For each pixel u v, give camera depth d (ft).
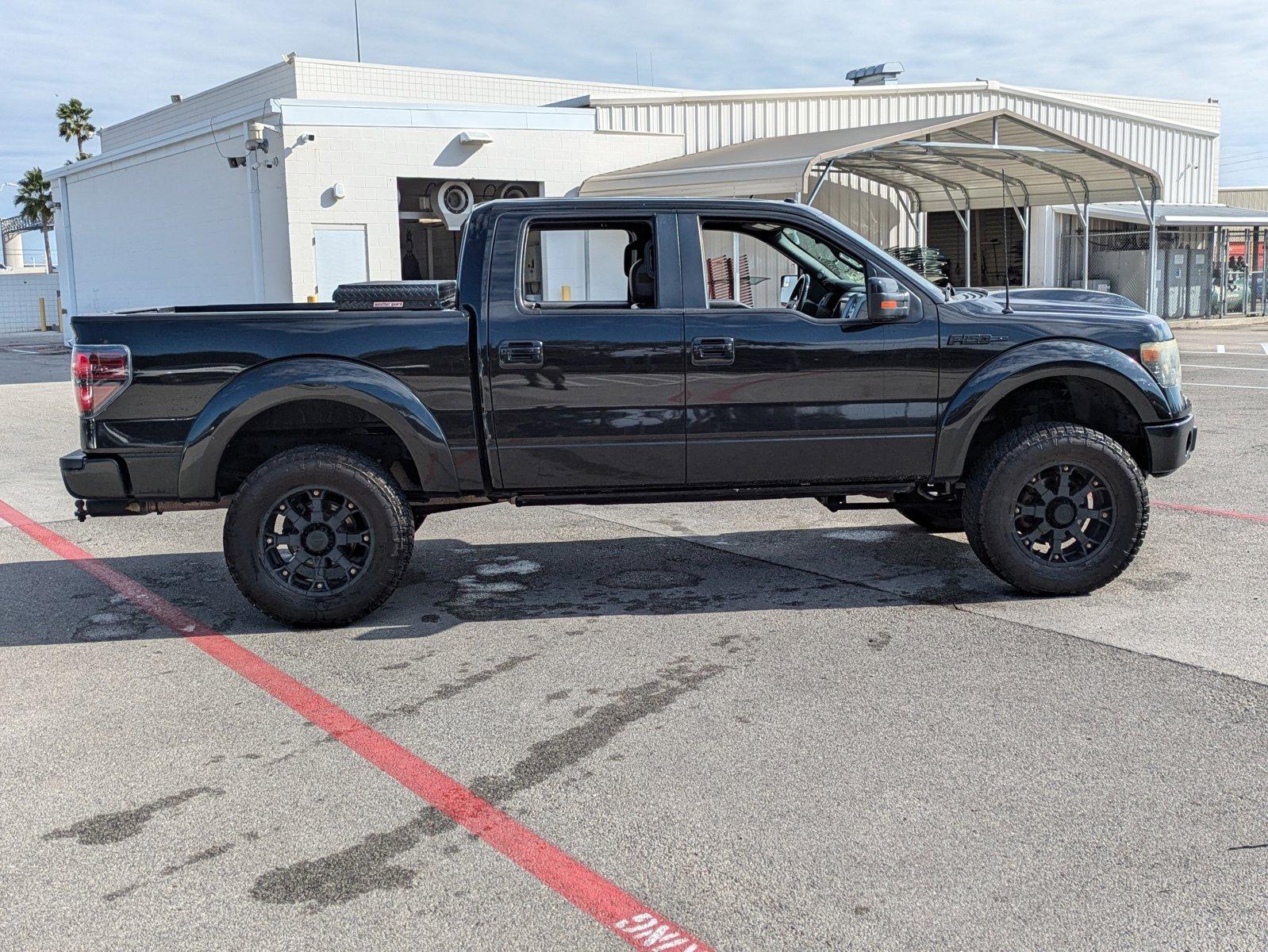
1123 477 18.30
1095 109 93.40
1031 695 14.52
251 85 100.89
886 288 17.69
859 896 9.95
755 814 11.51
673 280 18.24
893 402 18.37
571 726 13.94
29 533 25.84
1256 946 9.09
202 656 17.01
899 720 13.80
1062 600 18.79
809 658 16.17
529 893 10.14
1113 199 72.69
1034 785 12.00
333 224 61.57
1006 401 19.84
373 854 10.91
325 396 17.43
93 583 21.39
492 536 25.11
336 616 18.03
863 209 78.48
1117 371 18.35
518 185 68.49
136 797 12.21
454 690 15.33
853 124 79.41
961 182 71.92
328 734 13.91
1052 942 9.22
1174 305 101.86
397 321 17.70
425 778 12.57
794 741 13.26
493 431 18.01
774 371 18.13
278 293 62.80
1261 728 13.32
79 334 17.49
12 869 10.73
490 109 65.05
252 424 18.60
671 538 24.39
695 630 17.67
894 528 24.89
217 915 9.87
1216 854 10.52
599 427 18.08
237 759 13.17
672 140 72.59
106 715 14.65
